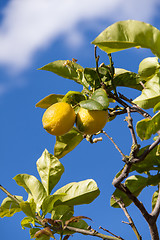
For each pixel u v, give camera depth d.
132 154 1.16
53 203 1.29
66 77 1.36
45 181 1.35
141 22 1.16
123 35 1.17
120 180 1.18
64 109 1.24
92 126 1.22
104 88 1.28
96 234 1.25
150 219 1.22
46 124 1.24
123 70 1.39
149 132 1.19
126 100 1.31
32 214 1.27
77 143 1.38
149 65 1.31
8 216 1.33
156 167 1.31
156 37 1.16
